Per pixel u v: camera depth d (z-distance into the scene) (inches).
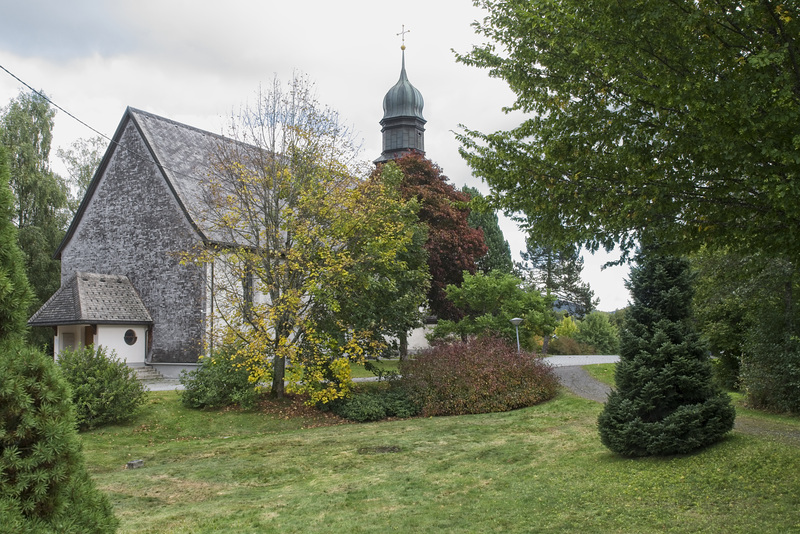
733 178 258.5
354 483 417.4
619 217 269.6
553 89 295.9
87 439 599.2
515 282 1208.2
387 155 1887.3
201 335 926.4
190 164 1063.0
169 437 631.8
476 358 753.0
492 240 2219.5
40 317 965.2
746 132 231.9
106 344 956.6
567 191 286.7
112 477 464.4
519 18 296.5
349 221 740.7
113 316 959.6
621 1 241.4
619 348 428.8
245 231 781.9
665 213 271.3
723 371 821.2
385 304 801.6
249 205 765.9
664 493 321.4
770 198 224.8
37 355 166.6
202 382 724.0
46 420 161.3
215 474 468.4
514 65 302.4
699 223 271.1
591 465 402.0
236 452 550.6
